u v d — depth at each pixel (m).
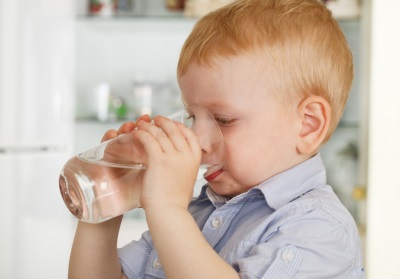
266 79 0.92
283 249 0.81
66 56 2.64
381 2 2.41
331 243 0.85
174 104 2.93
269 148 0.92
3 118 2.48
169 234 0.77
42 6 2.57
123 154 0.82
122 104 2.93
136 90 2.94
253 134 0.92
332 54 0.98
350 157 2.70
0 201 2.47
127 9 2.86
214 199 1.00
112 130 0.97
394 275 2.45
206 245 0.77
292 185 0.93
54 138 2.61
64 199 0.85
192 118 0.87
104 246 0.95
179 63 0.95
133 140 0.82
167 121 0.83
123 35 3.05
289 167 0.94
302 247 0.82
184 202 0.79
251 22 0.94
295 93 0.94
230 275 0.77
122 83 3.05
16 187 2.50
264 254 0.81
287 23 0.95
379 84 2.44
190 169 0.80
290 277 0.80
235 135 0.92
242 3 0.98
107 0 2.84
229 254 0.88
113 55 3.05
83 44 3.03
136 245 1.04
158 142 0.80
